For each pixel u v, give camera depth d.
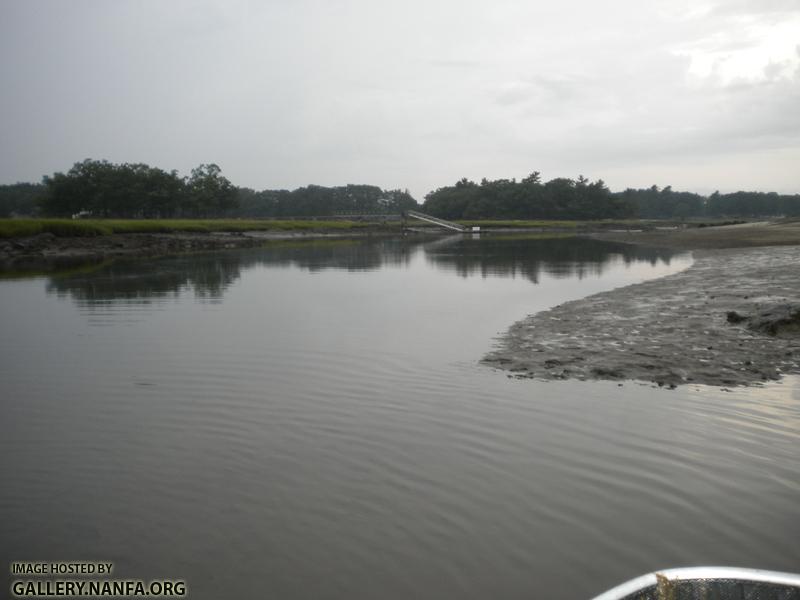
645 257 42.16
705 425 8.64
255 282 28.38
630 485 6.89
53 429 8.88
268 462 7.63
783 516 6.20
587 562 5.46
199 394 10.44
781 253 37.53
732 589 3.08
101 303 21.45
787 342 13.18
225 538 5.93
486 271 33.12
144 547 5.82
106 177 122.44
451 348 13.52
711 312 16.84
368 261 41.94
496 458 7.64
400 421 8.98
